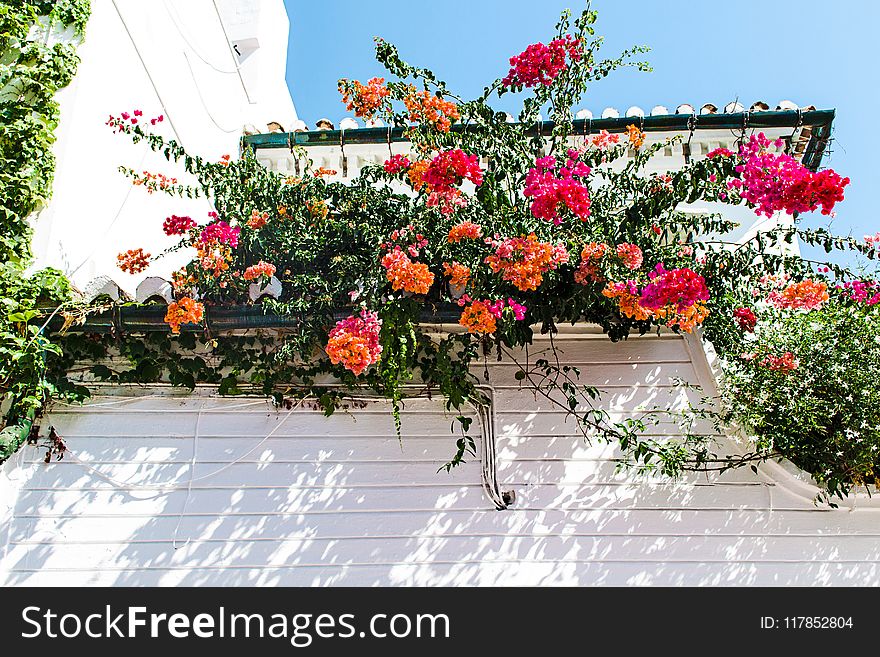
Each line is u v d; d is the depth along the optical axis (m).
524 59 4.14
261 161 6.27
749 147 3.86
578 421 4.00
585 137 5.46
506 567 3.68
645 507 3.82
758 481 3.88
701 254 4.30
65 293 3.89
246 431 3.99
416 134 4.23
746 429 3.87
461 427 4.02
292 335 3.97
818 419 3.75
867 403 3.65
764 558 3.71
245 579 3.64
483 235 3.86
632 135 4.36
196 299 4.01
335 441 3.97
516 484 3.87
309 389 4.04
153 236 5.22
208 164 4.36
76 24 4.50
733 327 4.03
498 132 4.10
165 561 3.68
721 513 3.81
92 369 3.99
